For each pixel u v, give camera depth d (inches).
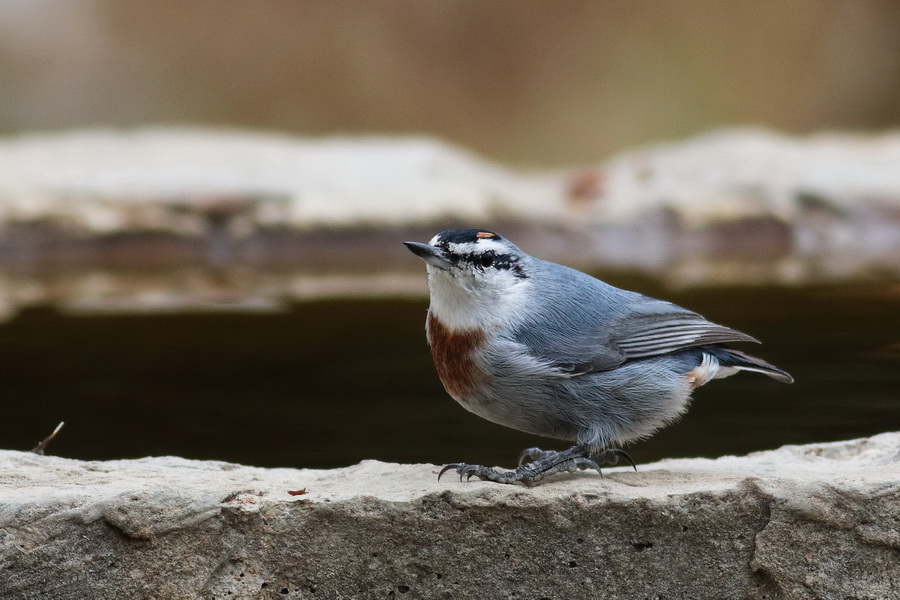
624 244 611.2
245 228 598.2
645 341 270.5
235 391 371.9
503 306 269.0
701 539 228.7
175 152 694.5
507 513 229.0
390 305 490.6
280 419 341.7
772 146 701.9
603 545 229.5
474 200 617.9
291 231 600.4
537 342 266.8
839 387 362.3
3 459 263.6
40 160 671.1
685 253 601.3
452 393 279.3
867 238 608.1
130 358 409.1
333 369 398.3
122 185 612.4
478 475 250.5
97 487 236.1
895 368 378.9
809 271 535.8
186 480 246.8
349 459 308.7
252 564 228.2
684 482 242.5
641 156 714.2
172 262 592.1
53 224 578.9
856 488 224.8
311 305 490.9
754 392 380.2
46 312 477.1
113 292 519.2
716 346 285.9
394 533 229.3
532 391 267.3
